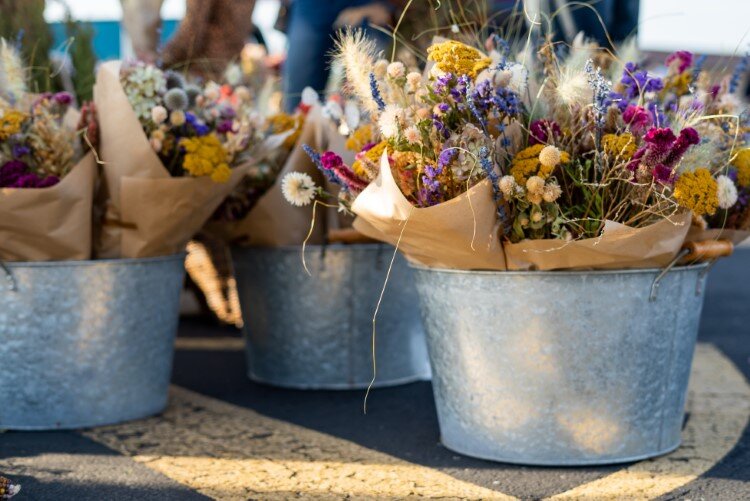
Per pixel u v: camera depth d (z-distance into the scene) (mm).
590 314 1999
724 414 2600
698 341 3785
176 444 2332
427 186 1895
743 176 2186
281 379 3018
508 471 2096
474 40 2604
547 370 2041
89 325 2420
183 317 4496
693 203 1864
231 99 3000
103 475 2076
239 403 2791
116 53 3623
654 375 2107
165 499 1921
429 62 2123
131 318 2488
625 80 2139
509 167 1972
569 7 3156
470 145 1917
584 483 2004
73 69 3053
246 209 2949
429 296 2178
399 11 3287
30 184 2293
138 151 2348
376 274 2916
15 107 2455
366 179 2094
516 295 2004
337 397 2867
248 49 4273
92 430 2461
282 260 2896
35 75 2816
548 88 2131
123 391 2523
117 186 2396
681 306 2119
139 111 2400
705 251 2049
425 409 2699
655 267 2014
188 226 2504
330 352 2955
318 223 2889
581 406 2066
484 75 1984
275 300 2951
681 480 2020
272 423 2549
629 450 2129
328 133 2721
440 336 2178
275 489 1986
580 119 2023
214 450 2281
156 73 2420
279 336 2982
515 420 2100
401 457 2219
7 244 2311
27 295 2365
